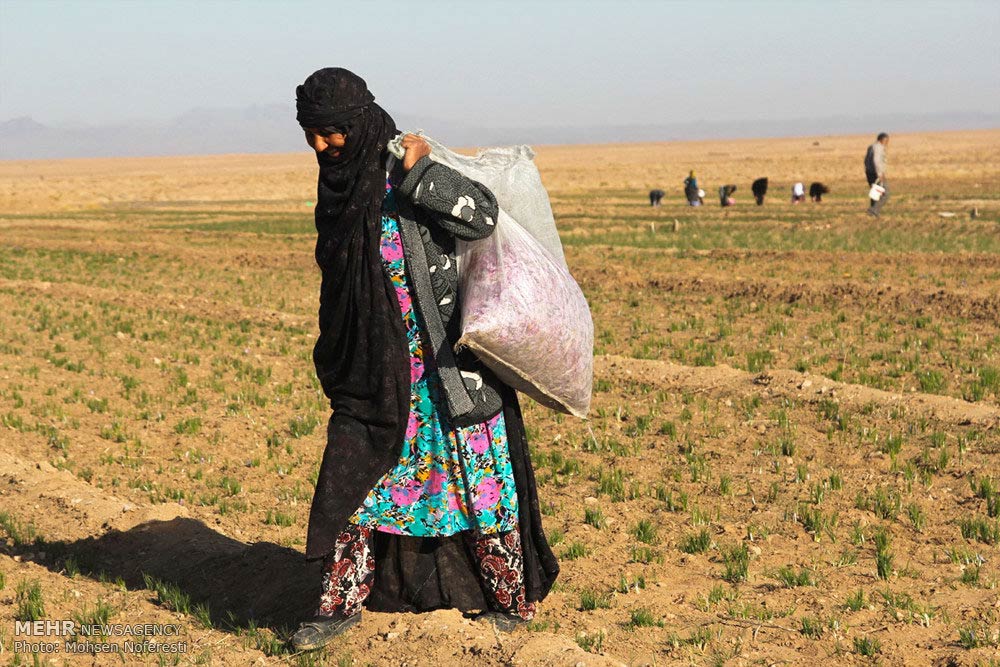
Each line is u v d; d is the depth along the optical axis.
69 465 8.54
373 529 4.84
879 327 13.52
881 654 4.88
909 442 8.39
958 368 11.05
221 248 27.14
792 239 24.19
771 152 150.25
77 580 5.94
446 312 4.57
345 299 4.53
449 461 4.64
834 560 6.19
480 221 4.42
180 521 6.86
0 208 52.44
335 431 4.60
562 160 133.88
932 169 67.31
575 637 5.07
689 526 6.81
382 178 4.50
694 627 5.25
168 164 181.75
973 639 4.90
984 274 17.52
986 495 7.07
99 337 14.28
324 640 4.71
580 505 7.28
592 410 9.82
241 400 10.70
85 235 32.38
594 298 16.91
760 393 10.12
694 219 32.16
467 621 4.85
